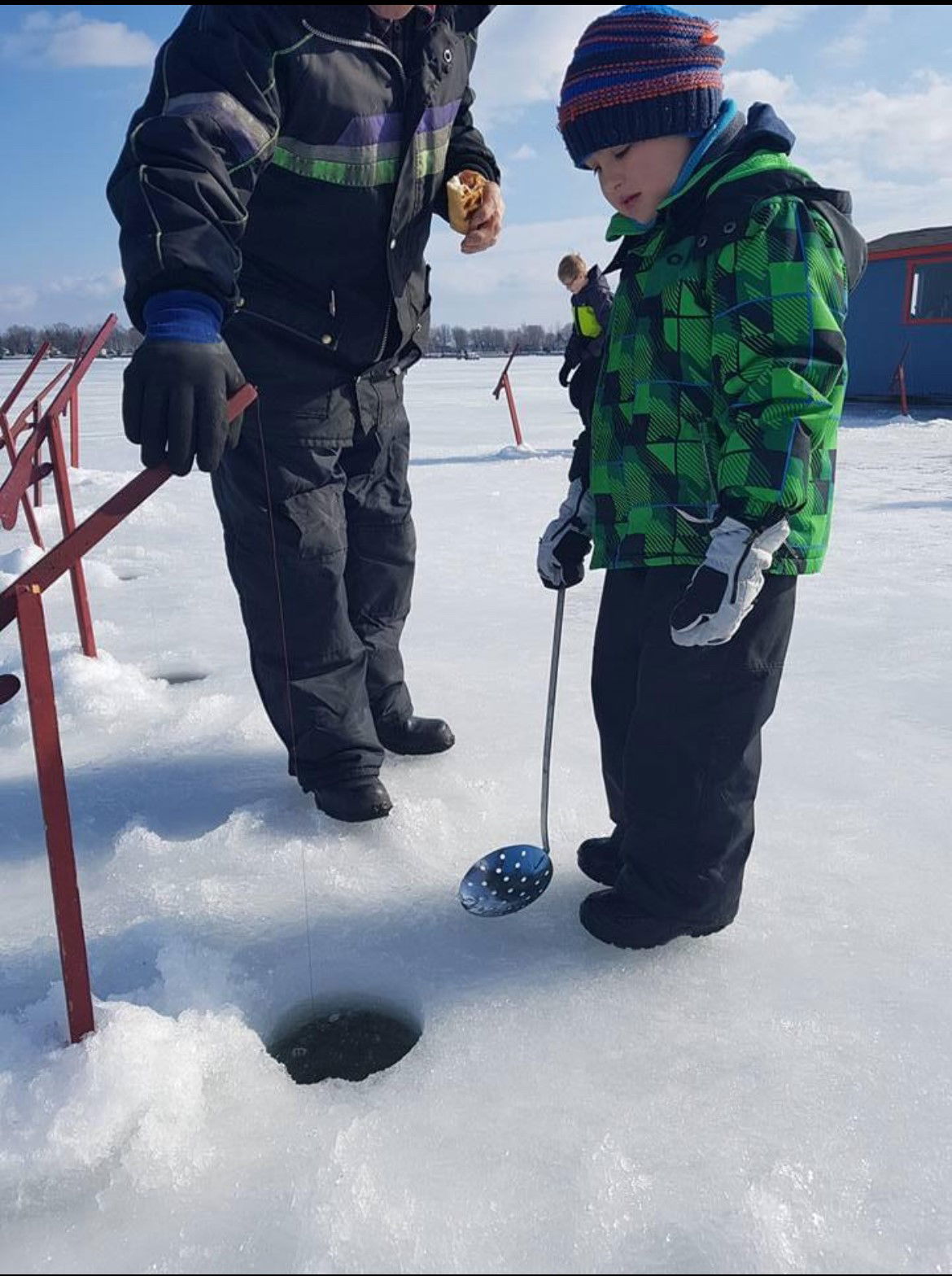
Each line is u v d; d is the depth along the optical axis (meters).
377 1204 1.35
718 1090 1.57
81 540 1.51
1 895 2.28
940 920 2.02
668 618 1.82
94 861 2.41
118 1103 1.51
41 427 3.77
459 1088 1.59
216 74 1.87
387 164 2.20
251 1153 1.47
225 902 2.16
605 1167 1.41
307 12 1.97
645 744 1.86
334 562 2.44
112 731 3.24
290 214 2.17
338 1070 1.77
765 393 1.62
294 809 2.62
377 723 2.85
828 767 2.78
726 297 1.66
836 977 1.85
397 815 2.51
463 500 8.01
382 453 2.62
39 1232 1.36
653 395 1.80
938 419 12.78
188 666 3.90
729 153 1.72
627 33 1.69
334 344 2.32
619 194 1.79
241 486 2.36
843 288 1.67
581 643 4.01
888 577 4.95
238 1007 1.80
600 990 1.83
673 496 1.81
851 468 9.02
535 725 3.14
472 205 2.41
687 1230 1.32
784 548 1.71
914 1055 1.64
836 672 3.58
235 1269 1.29
